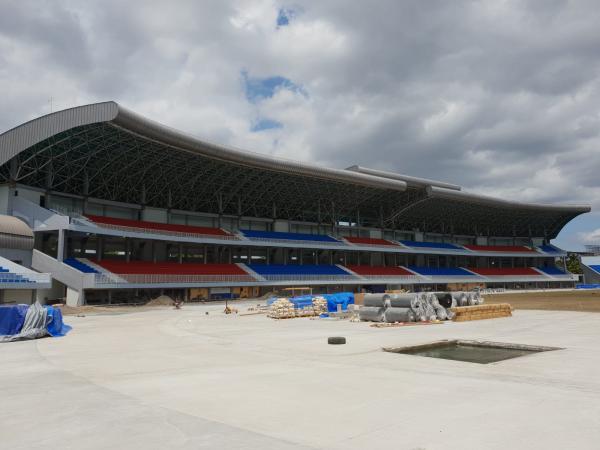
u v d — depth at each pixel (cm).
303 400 910
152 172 6253
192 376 1179
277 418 780
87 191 5881
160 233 6125
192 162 6100
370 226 10194
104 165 5662
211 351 1683
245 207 8100
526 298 6575
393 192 8975
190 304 5775
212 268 6794
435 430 702
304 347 1783
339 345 1827
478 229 12131
